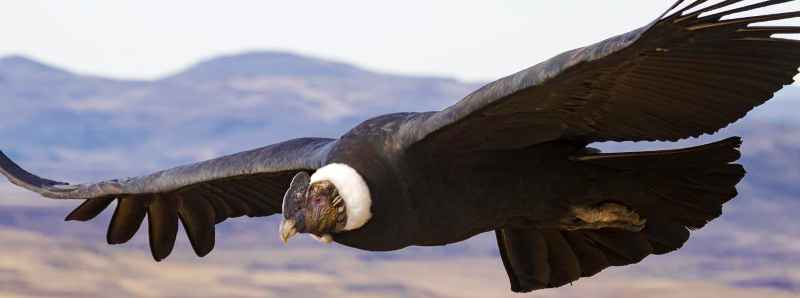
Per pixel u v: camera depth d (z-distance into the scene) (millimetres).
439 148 11484
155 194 14180
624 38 10125
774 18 10141
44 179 13922
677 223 12516
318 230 11375
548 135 11562
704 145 11828
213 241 14289
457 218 11812
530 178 11891
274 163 12516
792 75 10727
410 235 11758
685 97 11031
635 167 12102
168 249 14367
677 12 9938
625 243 12922
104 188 13539
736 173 12125
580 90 10977
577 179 12031
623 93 11070
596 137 11797
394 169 11484
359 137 11664
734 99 10945
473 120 11242
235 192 13961
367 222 11461
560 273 13297
